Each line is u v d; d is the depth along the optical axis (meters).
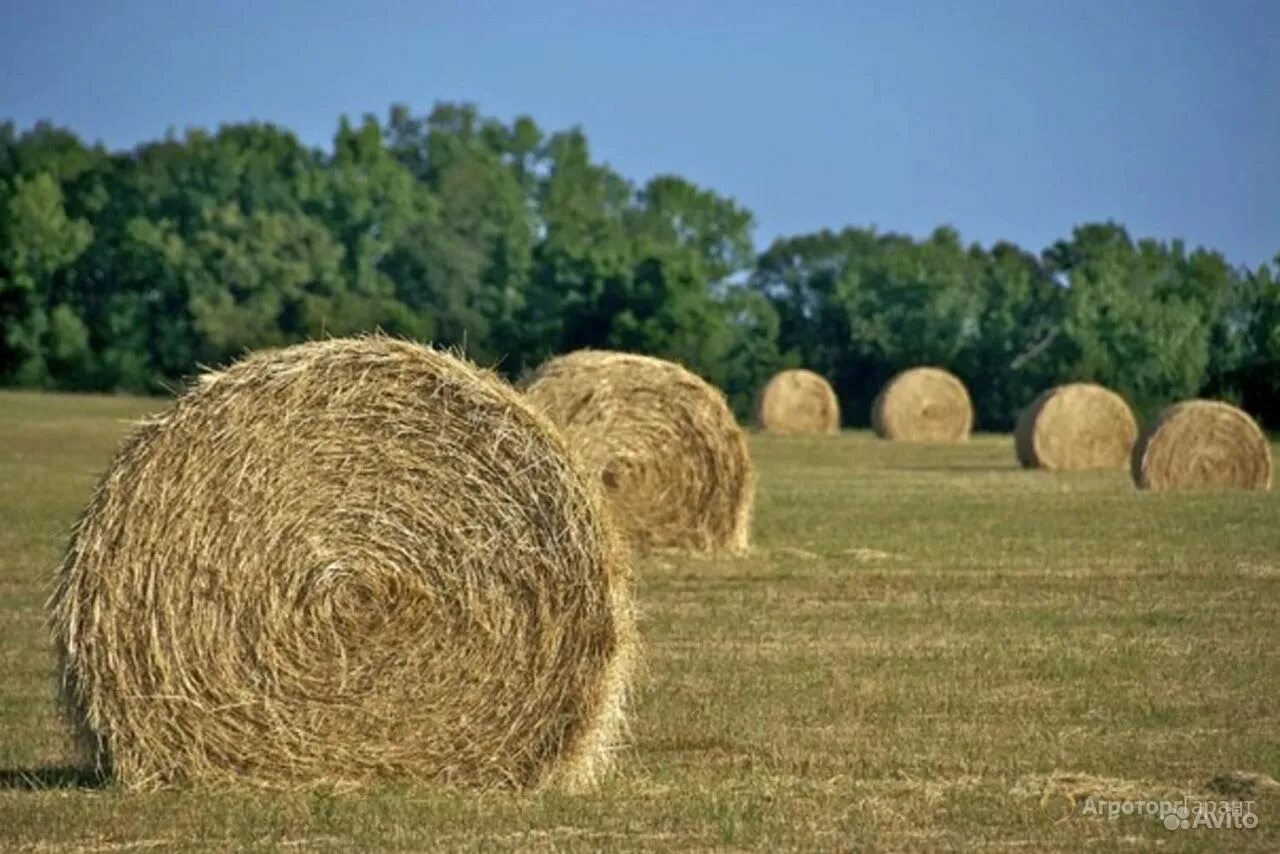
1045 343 159.12
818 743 26.34
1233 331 153.75
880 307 171.12
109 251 170.12
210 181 185.00
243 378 25.22
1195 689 30.06
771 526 54.78
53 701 29.58
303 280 167.00
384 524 25.11
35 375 166.75
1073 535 51.31
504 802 23.41
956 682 30.59
